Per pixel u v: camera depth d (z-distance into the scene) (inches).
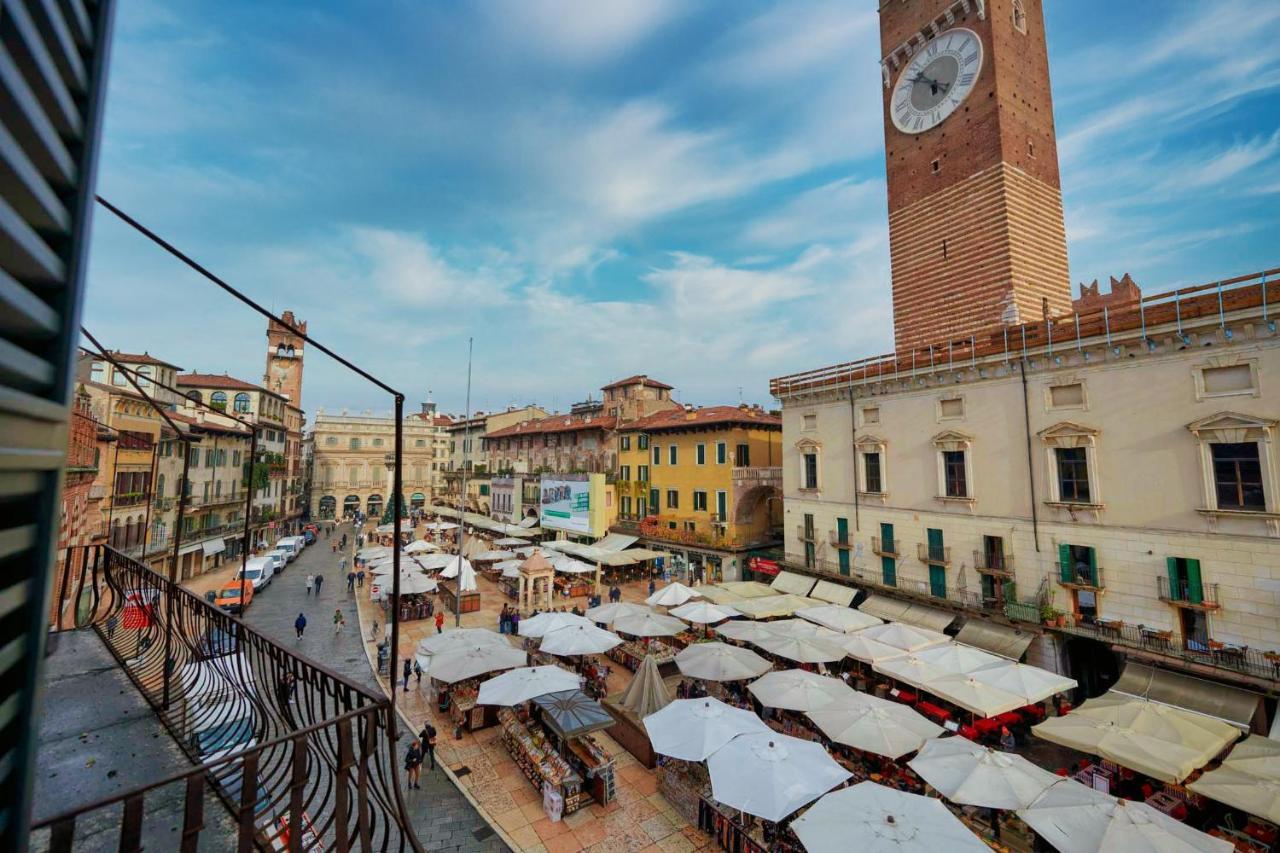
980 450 998.4
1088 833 456.4
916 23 1199.6
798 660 859.4
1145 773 568.4
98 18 86.1
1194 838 440.5
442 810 649.0
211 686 235.1
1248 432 715.4
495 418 3189.0
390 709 156.6
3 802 62.8
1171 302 775.1
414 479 3681.1
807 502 1330.0
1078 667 898.1
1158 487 791.1
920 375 1087.0
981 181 1071.0
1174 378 780.6
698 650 885.2
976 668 794.2
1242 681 697.6
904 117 1221.7
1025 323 954.1
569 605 1494.8
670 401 2244.1
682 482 1790.1
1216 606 732.0
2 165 57.7
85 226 77.8
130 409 1424.7
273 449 2645.2
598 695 928.9
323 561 2240.4
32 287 71.6
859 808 484.1
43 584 67.8
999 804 506.3
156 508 1571.1
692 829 625.3
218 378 2337.6
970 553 1007.0
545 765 685.9
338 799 142.6
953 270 1117.1
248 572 1632.6
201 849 155.3
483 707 847.1
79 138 79.4
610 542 1860.2
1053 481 900.6
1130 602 813.9
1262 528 703.1
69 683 258.5
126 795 100.4
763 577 1542.8
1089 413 863.7
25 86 63.2
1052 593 895.7
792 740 605.6
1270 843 547.2
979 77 1081.4
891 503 1146.7
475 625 1358.3
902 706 695.7
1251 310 703.1
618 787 706.2
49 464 68.4
